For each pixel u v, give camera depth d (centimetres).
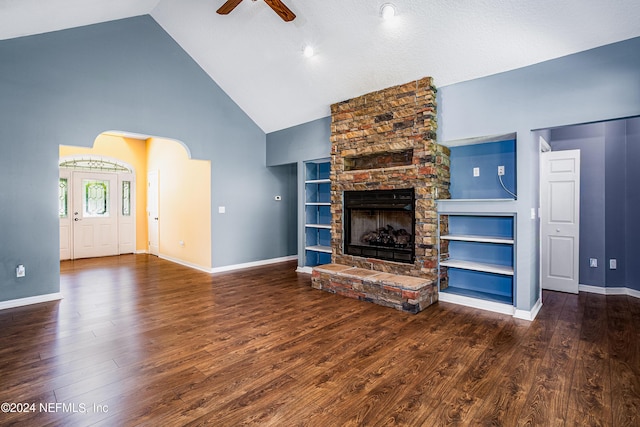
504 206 336
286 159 580
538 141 357
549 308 358
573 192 423
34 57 377
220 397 195
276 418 175
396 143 396
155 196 735
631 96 266
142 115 464
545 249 442
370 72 395
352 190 448
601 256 417
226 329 300
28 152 375
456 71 351
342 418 175
